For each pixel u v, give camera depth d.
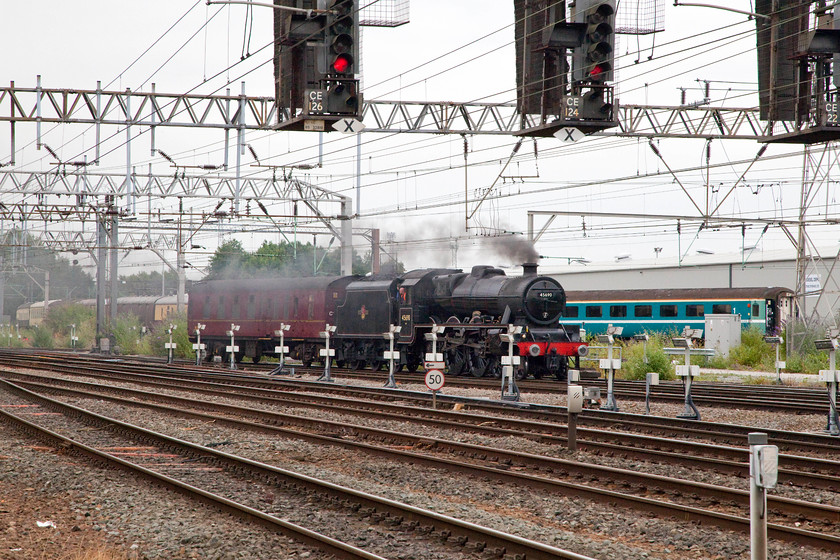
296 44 37.03
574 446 32.09
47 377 67.50
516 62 41.19
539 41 39.34
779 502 22.19
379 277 79.00
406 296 73.81
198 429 39.56
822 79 36.88
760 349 91.06
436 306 74.19
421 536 19.97
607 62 35.31
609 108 36.00
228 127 55.41
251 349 92.56
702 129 58.16
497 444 34.00
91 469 28.41
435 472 28.28
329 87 35.91
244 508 21.47
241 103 55.84
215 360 98.38
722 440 35.03
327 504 23.16
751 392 57.47
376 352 78.00
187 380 64.44
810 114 37.38
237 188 59.72
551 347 64.88
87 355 117.12
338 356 82.12
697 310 103.69
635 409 46.75
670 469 28.41
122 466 28.19
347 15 35.50
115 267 127.56
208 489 25.31
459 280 73.06
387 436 35.75
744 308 99.69
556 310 67.81
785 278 124.44
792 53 38.22
